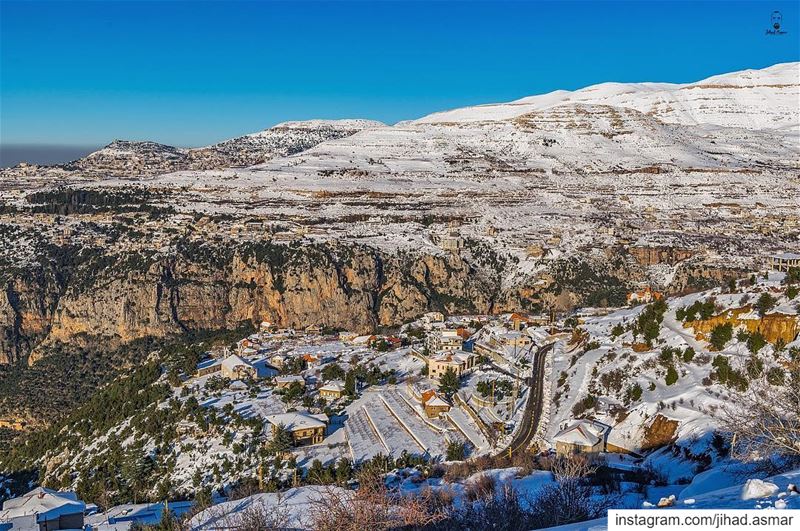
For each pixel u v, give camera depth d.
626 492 50.97
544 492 44.22
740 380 68.56
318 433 85.56
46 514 61.56
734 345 77.69
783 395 45.78
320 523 35.44
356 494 37.97
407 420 89.19
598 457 65.75
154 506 72.38
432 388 98.62
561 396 86.75
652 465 62.41
